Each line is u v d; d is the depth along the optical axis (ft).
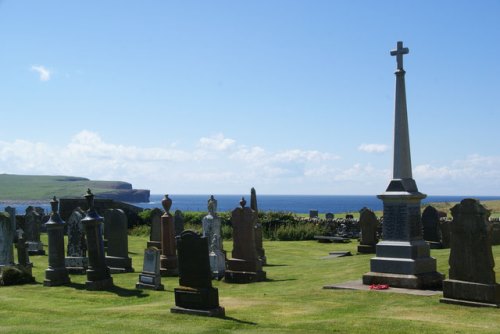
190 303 41.65
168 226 72.23
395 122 54.19
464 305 41.93
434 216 88.79
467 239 42.24
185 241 42.01
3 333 37.09
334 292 50.03
